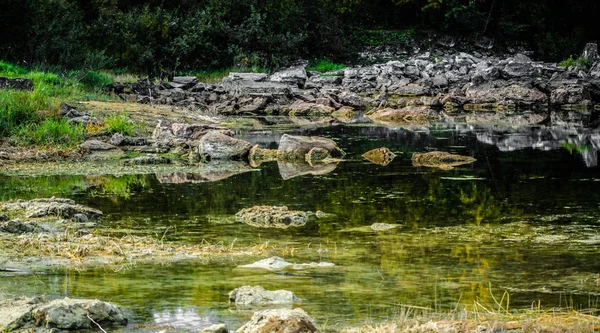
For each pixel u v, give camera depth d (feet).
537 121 125.39
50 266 37.09
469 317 28.91
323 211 53.42
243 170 73.00
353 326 28.14
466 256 40.34
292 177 68.59
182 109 124.98
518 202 56.44
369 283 34.55
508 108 152.66
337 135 103.91
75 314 28.35
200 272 36.37
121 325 28.50
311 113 139.13
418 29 220.02
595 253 41.09
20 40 148.05
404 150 88.33
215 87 154.71
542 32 224.33
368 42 212.43
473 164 77.00
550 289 33.88
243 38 191.21
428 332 26.43
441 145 92.84
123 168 73.20
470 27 217.97
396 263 38.68
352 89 171.53
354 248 42.16
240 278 35.24
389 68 178.70
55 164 74.69
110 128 88.22
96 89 133.59
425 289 33.65
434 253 40.98
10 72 124.98
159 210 53.21
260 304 30.99
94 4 185.78
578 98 153.38
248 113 137.69
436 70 182.19
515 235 45.70
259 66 190.29
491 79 163.43
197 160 79.61
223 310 30.19
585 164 76.38
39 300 30.30
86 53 155.94
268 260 38.55
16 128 85.10
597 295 32.86
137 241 43.29
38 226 45.80
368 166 76.02
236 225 48.52
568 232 46.52
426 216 51.49
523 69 164.04
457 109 151.23
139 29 180.65
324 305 30.96
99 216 50.90
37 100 94.73
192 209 53.72
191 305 30.91
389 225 48.55
